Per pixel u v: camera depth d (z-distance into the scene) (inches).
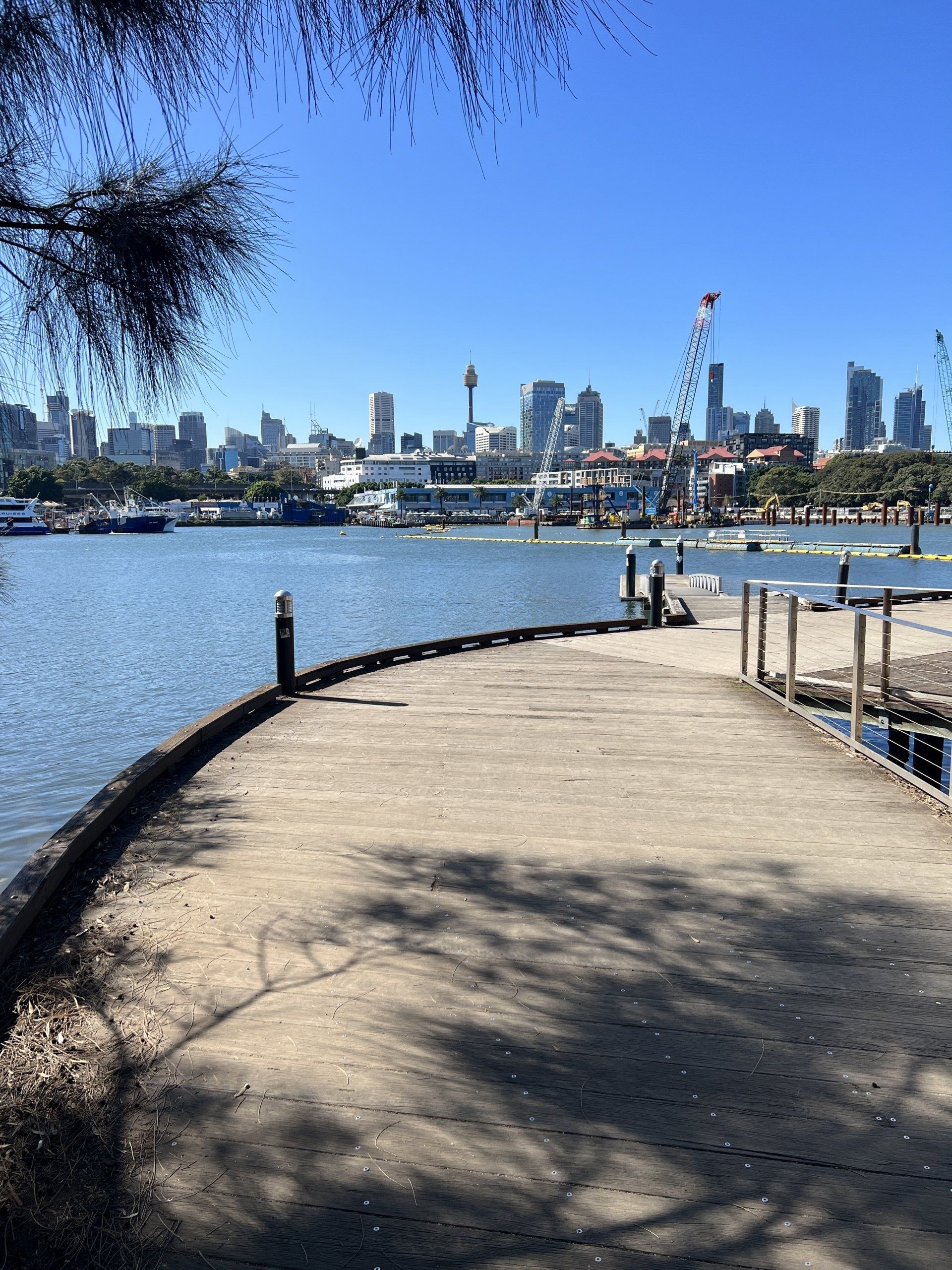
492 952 112.5
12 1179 72.3
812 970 108.1
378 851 146.9
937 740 327.3
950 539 3329.2
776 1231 68.2
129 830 155.6
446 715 251.9
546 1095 84.4
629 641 402.0
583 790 181.0
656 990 103.7
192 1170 74.1
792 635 253.4
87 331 75.5
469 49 56.1
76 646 924.6
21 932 114.0
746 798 176.2
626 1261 65.5
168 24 57.7
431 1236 67.7
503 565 2356.1
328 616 1223.5
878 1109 82.3
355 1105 82.6
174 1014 97.1
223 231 74.8
